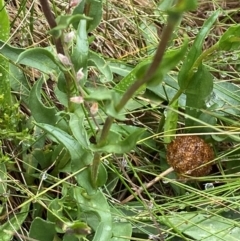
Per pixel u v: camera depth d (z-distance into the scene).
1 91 0.22
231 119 0.25
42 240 0.20
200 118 0.24
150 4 0.30
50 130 0.18
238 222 0.21
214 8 0.32
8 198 0.21
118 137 0.16
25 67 0.25
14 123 0.22
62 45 0.17
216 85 0.26
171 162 0.23
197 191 0.22
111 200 0.22
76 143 0.18
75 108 0.19
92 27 0.20
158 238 0.20
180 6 0.09
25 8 0.26
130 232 0.20
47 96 0.24
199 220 0.21
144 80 0.11
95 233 0.19
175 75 0.26
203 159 0.23
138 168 0.23
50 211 0.19
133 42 0.29
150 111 0.25
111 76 0.20
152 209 0.21
